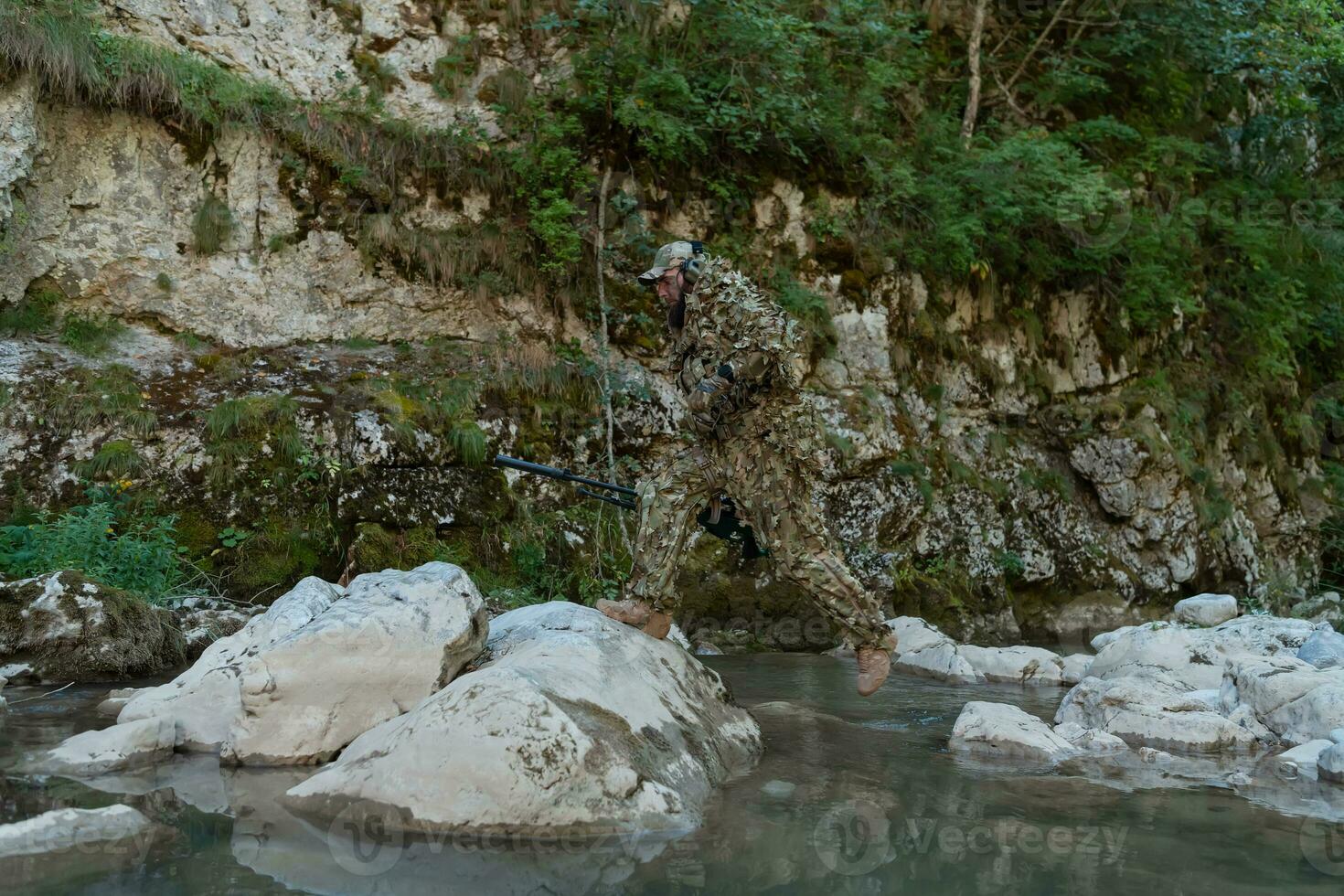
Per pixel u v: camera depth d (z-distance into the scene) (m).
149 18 7.82
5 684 4.82
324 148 8.08
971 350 10.46
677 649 4.01
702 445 3.88
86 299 7.35
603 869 2.38
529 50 9.10
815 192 9.78
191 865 2.33
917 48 11.52
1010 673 6.27
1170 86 13.12
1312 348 15.00
